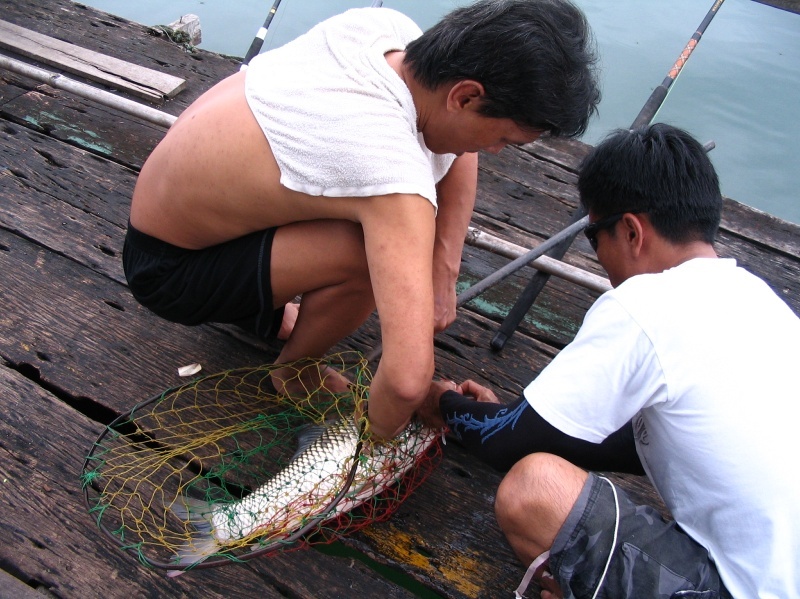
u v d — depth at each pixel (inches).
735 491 48.3
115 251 93.1
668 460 53.3
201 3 215.3
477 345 89.0
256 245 63.2
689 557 51.6
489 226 108.0
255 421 74.1
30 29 137.8
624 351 49.9
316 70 53.6
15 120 115.3
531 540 56.2
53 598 60.4
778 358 48.6
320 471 67.1
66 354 80.2
